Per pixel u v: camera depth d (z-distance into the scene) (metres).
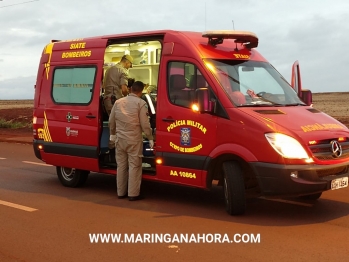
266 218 6.82
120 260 5.26
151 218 7.00
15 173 11.44
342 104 62.88
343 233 6.05
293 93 7.84
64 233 6.32
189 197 8.40
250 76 7.59
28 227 6.63
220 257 5.27
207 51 7.50
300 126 6.55
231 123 6.77
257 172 6.50
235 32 7.58
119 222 6.82
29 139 20.42
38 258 5.38
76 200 8.36
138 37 8.29
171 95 7.57
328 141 6.57
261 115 6.67
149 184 9.70
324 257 5.18
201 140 7.12
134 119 7.98
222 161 7.09
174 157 7.48
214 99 7.02
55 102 9.59
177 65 7.59
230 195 6.86
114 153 9.04
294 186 6.30
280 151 6.33
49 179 10.59
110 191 9.15
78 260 5.29
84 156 8.98
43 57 10.09
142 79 10.58
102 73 8.76
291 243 5.68
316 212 7.12
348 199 7.96
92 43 9.04
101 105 8.82
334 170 6.61
